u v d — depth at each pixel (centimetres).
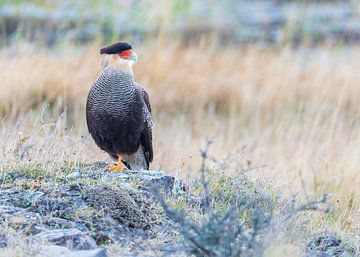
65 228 817
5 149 1014
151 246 783
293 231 834
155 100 1894
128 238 819
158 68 1984
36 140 1108
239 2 3136
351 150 1324
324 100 1841
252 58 2147
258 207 871
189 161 1215
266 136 1647
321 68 2039
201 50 2162
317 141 1442
